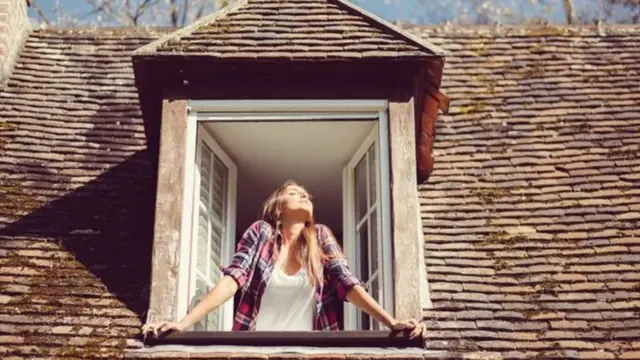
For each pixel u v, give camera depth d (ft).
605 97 32.45
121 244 25.54
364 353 21.77
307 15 26.96
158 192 24.00
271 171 28.43
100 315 22.89
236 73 25.66
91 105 31.96
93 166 28.81
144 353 21.67
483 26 36.73
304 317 22.95
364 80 25.72
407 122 25.18
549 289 24.11
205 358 21.58
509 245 25.76
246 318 22.75
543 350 22.26
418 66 25.66
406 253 23.38
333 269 23.18
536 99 32.55
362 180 26.78
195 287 23.76
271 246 23.52
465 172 28.94
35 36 35.19
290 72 25.67
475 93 33.14
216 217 26.12
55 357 21.58
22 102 31.40
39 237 25.40
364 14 26.86
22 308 22.86
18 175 27.84
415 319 22.53
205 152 25.84
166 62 25.31
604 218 26.50
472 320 23.08
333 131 26.09
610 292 23.91
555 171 28.71
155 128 27.25
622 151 29.30
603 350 22.22
